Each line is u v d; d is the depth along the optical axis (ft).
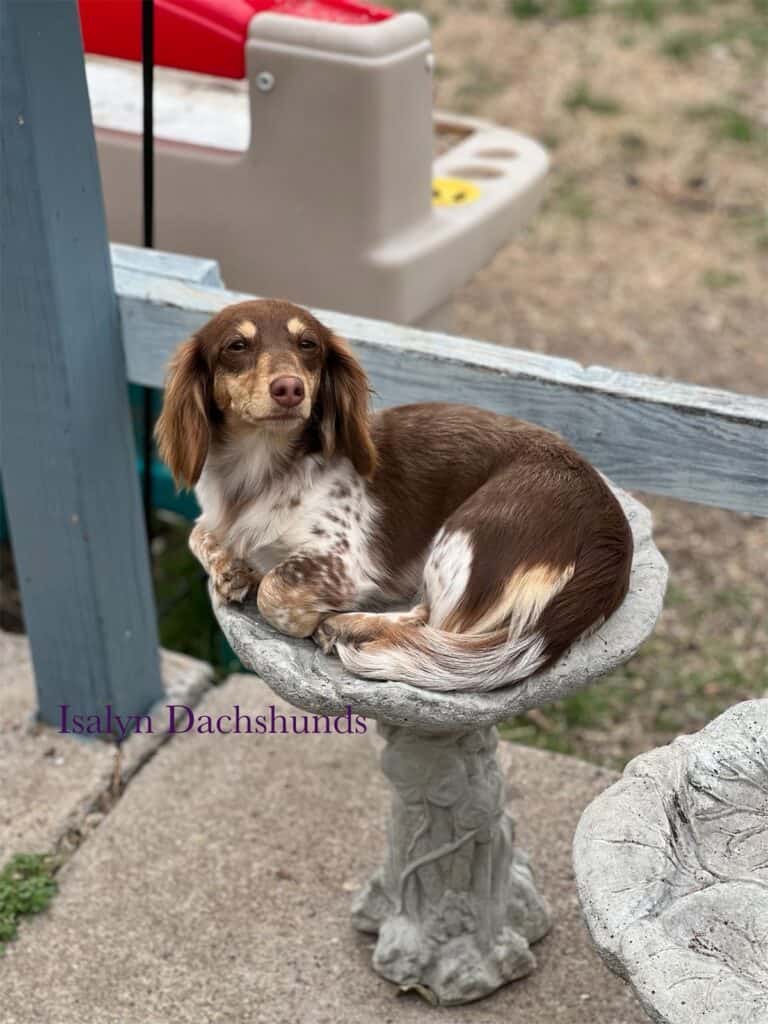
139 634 6.19
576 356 9.62
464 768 4.86
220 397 4.31
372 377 5.24
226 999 5.17
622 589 4.28
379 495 4.43
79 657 6.07
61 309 5.33
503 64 13.78
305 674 4.16
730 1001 3.52
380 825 5.88
